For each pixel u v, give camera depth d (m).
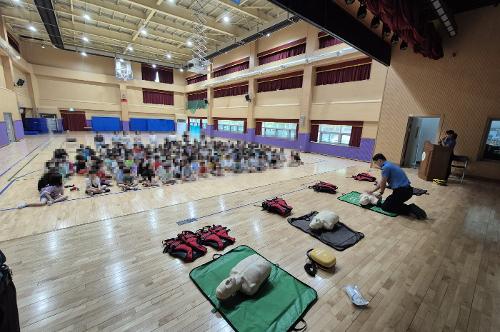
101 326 1.70
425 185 5.80
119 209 3.88
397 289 2.17
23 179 5.35
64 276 2.21
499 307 1.98
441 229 3.40
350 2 3.67
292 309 1.88
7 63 11.61
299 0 4.02
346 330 1.72
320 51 10.10
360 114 9.45
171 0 9.75
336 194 4.96
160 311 1.85
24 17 11.38
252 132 14.88
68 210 3.77
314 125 11.43
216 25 11.94
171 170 5.77
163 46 15.98
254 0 9.70
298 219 3.60
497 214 4.00
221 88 17.52
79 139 13.27
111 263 2.43
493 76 5.91
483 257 2.72
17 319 1.26
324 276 2.33
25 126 15.17
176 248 2.60
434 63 6.79
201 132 20.05
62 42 14.57
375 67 8.89
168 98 21.39
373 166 8.08
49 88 16.61
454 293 2.13
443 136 6.78
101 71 18.09
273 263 2.50
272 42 12.59
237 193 4.91
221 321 1.78
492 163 6.12
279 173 6.98
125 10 10.66
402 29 4.93
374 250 2.82
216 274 2.28
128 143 9.77
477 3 5.93
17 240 2.83
